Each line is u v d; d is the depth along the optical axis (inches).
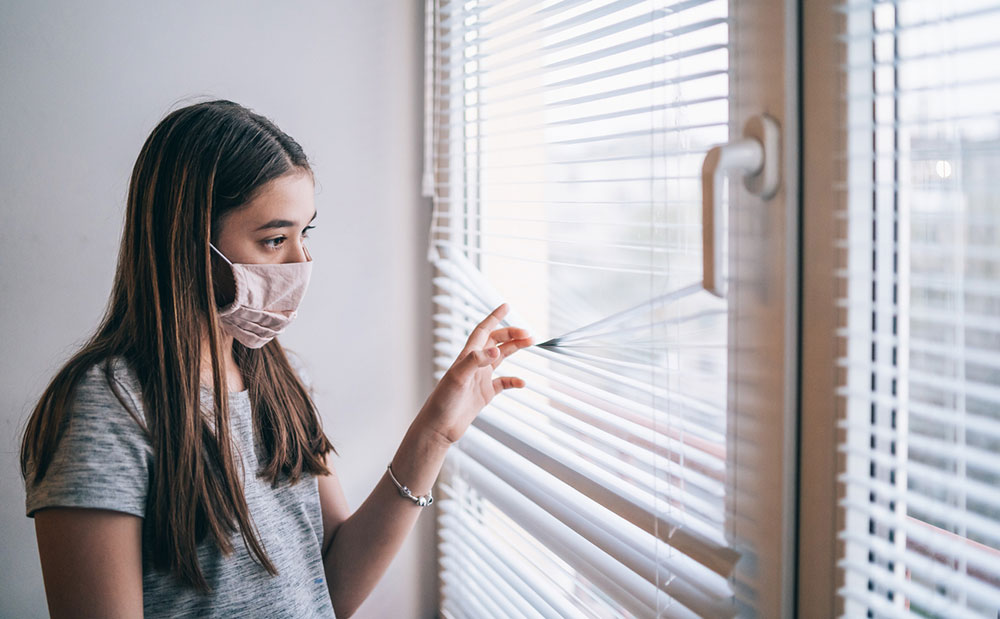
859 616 24.8
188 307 33.7
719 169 24.6
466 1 51.5
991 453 20.6
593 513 39.2
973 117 20.6
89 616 29.6
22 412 50.7
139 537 31.6
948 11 21.3
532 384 45.5
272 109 54.4
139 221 34.4
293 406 40.6
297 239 36.9
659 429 30.8
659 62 29.2
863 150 23.7
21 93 48.6
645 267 34.4
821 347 25.1
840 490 24.8
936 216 22.0
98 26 49.8
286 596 36.0
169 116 35.5
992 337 20.6
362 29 56.4
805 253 25.5
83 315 51.7
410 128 58.7
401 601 62.1
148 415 32.7
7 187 49.0
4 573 51.0
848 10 23.4
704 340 28.8
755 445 27.2
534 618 44.8
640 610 34.4
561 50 43.4
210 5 52.2
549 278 58.4
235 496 34.0
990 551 20.8
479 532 54.6
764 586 27.2
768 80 25.8
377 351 59.4
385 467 60.7
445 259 57.8
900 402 22.7
